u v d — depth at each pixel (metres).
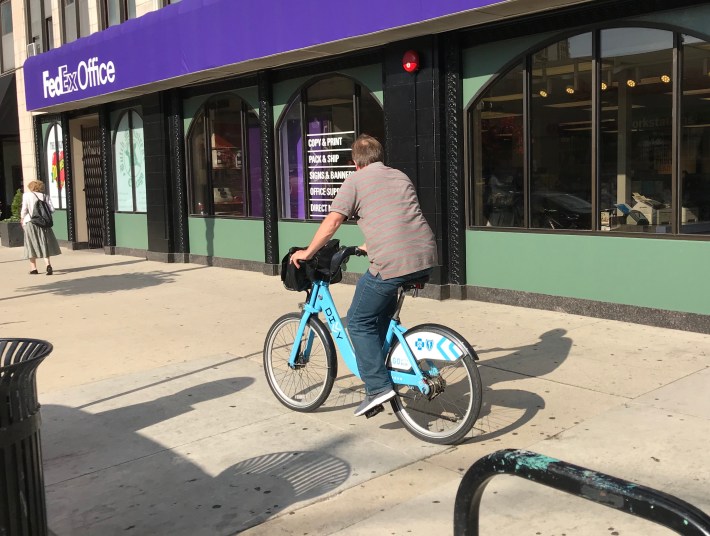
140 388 5.51
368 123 9.32
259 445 4.30
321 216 10.22
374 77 9.11
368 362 4.26
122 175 14.41
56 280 11.41
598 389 4.96
